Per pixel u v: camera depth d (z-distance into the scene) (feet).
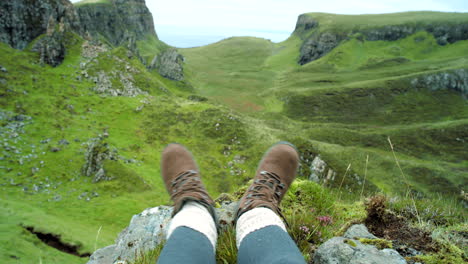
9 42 448.65
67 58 443.32
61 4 506.48
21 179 216.13
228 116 350.64
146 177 239.91
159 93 446.60
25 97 334.85
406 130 449.89
